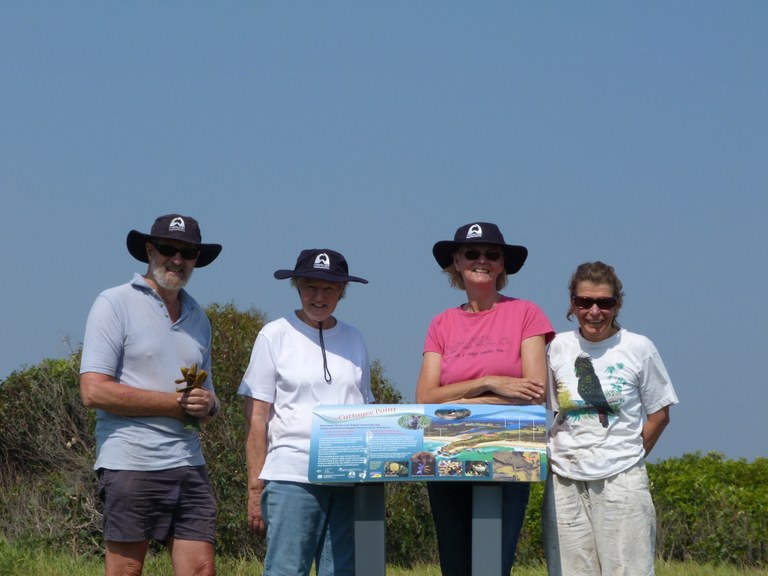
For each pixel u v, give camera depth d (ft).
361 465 17.44
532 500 39.19
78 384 41.91
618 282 20.06
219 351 37.70
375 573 17.83
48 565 32.99
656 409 20.17
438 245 20.72
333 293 20.62
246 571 33.42
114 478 19.69
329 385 20.31
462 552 19.81
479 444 17.54
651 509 19.70
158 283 20.31
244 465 36.27
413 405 17.89
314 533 19.88
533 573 33.27
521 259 20.54
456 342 19.97
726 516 39.14
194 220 20.68
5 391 42.45
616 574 19.42
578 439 19.80
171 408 19.81
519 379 18.93
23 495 40.27
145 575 31.07
